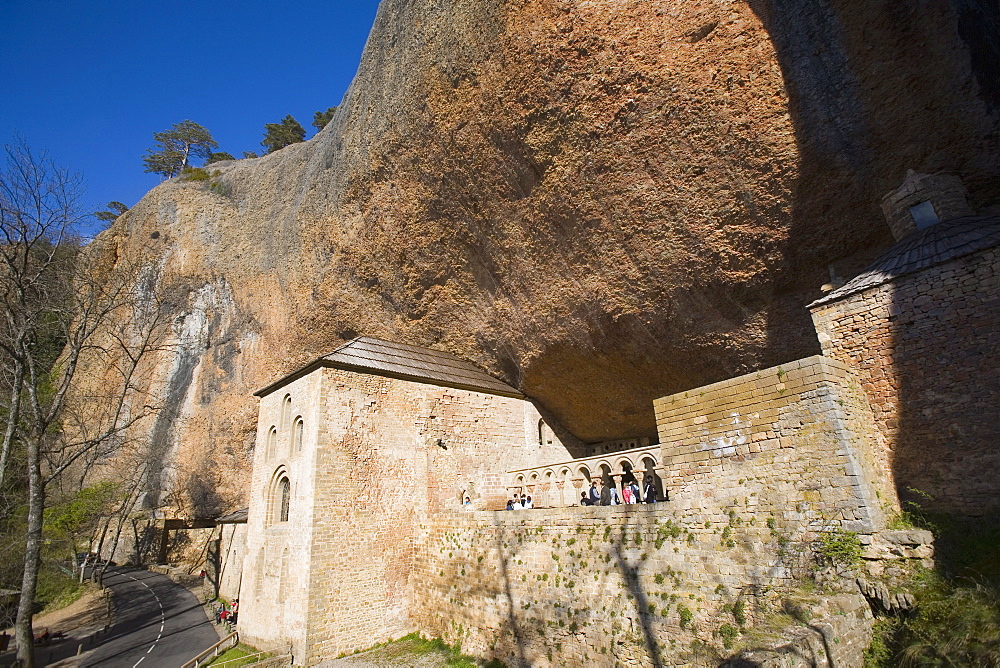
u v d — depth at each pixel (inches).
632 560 387.5
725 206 431.2
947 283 313.4
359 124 650.8
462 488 677.9
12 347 702.5
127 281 908.0
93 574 1172.5
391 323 771.4
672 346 552.4
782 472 319.9
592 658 392.2
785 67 362.9
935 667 215.3
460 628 519.2
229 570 976.9
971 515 283.7
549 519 464.4
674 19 373.1
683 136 413.7
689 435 372.8
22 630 564.7
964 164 360.2
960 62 324.2
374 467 613.6
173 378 1197.7
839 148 377.7
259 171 1127.6
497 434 735.1
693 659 323.6
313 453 578.2
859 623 256.1
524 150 489.4
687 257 471.8
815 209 407.5
